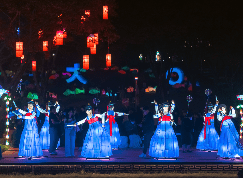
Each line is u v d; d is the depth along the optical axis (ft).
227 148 44.29
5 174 38.50
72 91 154.61
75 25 63.31
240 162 40.93
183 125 51.88
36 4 56.70
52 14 58.75
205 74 145.79
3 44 65.72
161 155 43.11
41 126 56.95
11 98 64.69
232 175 37.63
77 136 59.47
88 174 37.96
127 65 181.57
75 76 161.99
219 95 125.49
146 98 148.46
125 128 60.29
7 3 56.29
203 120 59.88
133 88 153.28
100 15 64.95
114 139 54.85
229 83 120.06
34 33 62.64
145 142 45.62
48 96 139.85
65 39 74.13
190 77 142.61
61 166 39.19
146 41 104.27
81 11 60.18
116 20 95.96
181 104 142.31
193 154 49.26
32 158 44.39
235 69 117.08
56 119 48.24
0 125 65.31
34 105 45.60
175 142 43.65
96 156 43.29
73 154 46.24
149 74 174.09
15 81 66.90
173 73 168.14
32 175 37.86
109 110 51.34
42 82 106.11
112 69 172.14
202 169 39.73
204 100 141.79
